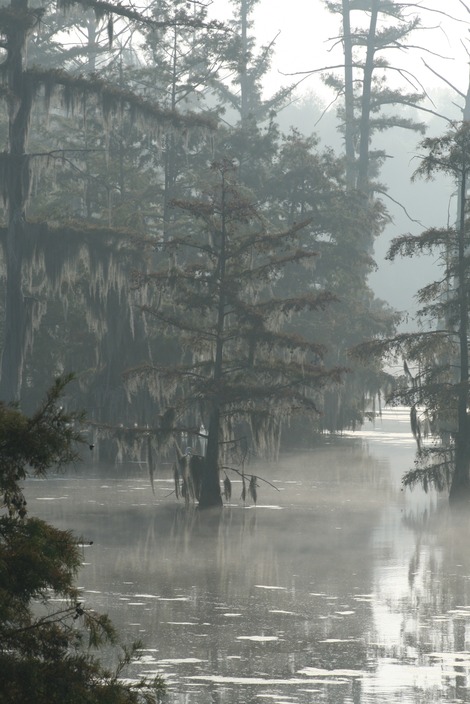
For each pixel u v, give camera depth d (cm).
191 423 6894
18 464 1284
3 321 8056
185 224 9044
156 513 5203
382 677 2439
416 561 4019
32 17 6444
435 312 6031
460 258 5956
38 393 7788
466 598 3338
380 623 2978
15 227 6506
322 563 3956
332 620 3014
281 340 5597
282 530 4803
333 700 2252
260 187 10162
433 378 5972
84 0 6500
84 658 1278
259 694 2284
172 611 3077
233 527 4850
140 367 5644
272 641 2755
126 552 4100
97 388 7119
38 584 1259
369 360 6141
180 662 2525
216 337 5706
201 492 5512
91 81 6650
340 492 6356
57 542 1302
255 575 3669
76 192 9531
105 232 6644
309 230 10069
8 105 6419
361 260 10131
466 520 5222
